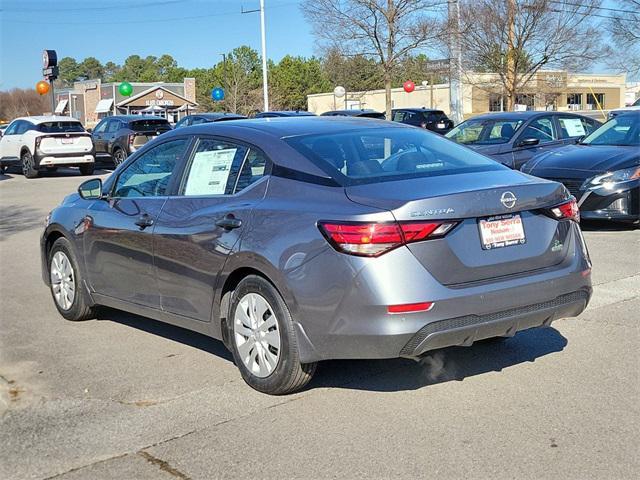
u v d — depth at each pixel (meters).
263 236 4.54
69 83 172.00
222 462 3.87
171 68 134.88
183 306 5.24
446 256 4.20
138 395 4.83
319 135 5.05
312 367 4.59
